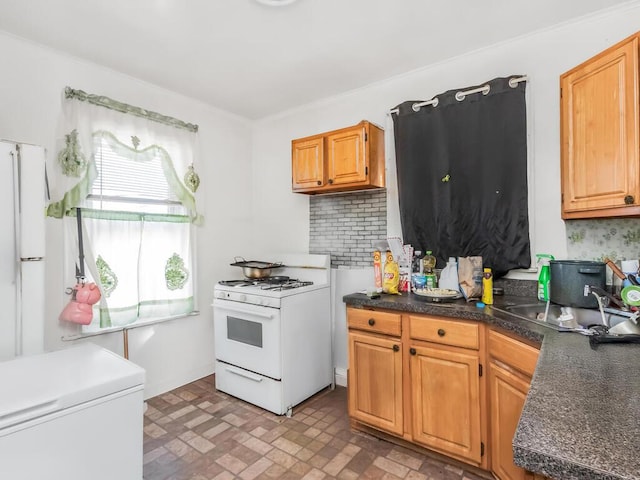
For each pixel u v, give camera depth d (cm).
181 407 254
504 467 159
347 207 294
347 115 294
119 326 246
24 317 152
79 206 228
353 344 219
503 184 214
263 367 251
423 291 217
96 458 111
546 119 208
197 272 305
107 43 217
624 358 107
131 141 255
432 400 187
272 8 184
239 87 282
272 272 321
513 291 216
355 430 223
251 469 186
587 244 195
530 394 81
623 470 52
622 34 188
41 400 100
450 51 231
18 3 177
